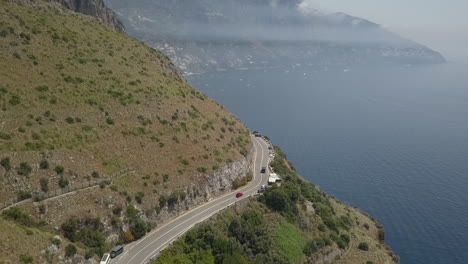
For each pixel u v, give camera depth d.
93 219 68.44
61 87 90.38
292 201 98.69
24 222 61.25
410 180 174.50
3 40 93.12
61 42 106.25
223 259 74.25
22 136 72.75
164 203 81.06
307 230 94.69
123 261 66.50
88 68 102.56
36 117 78.88
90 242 66.19
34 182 67.31
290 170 123.75
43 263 55.25
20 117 76.62
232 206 88.31
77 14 129.25
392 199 157.00
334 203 127.25
